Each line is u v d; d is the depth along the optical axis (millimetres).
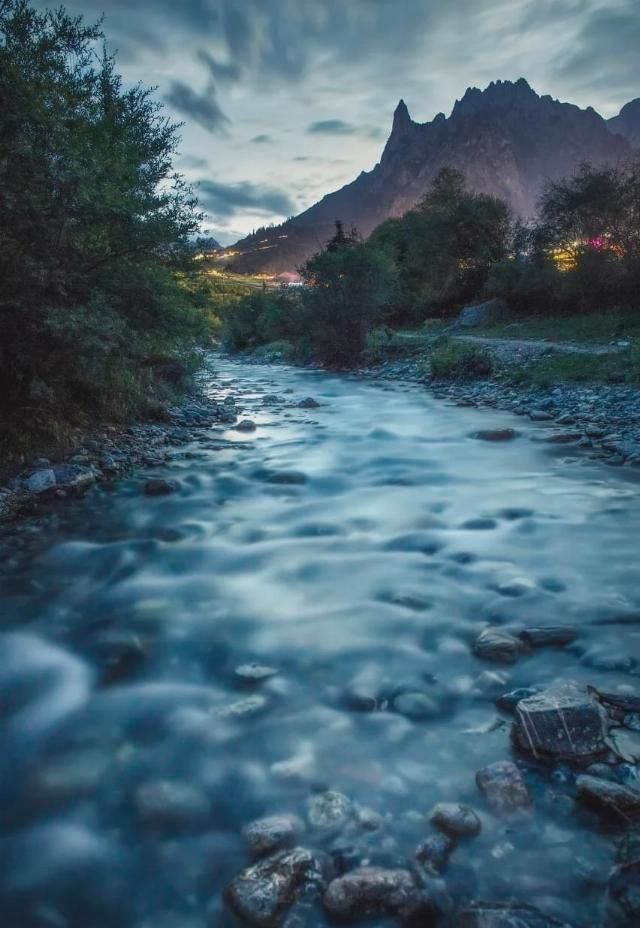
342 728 2936
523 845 2170
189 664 3633
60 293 8266
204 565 5312
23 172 7402
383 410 15383
